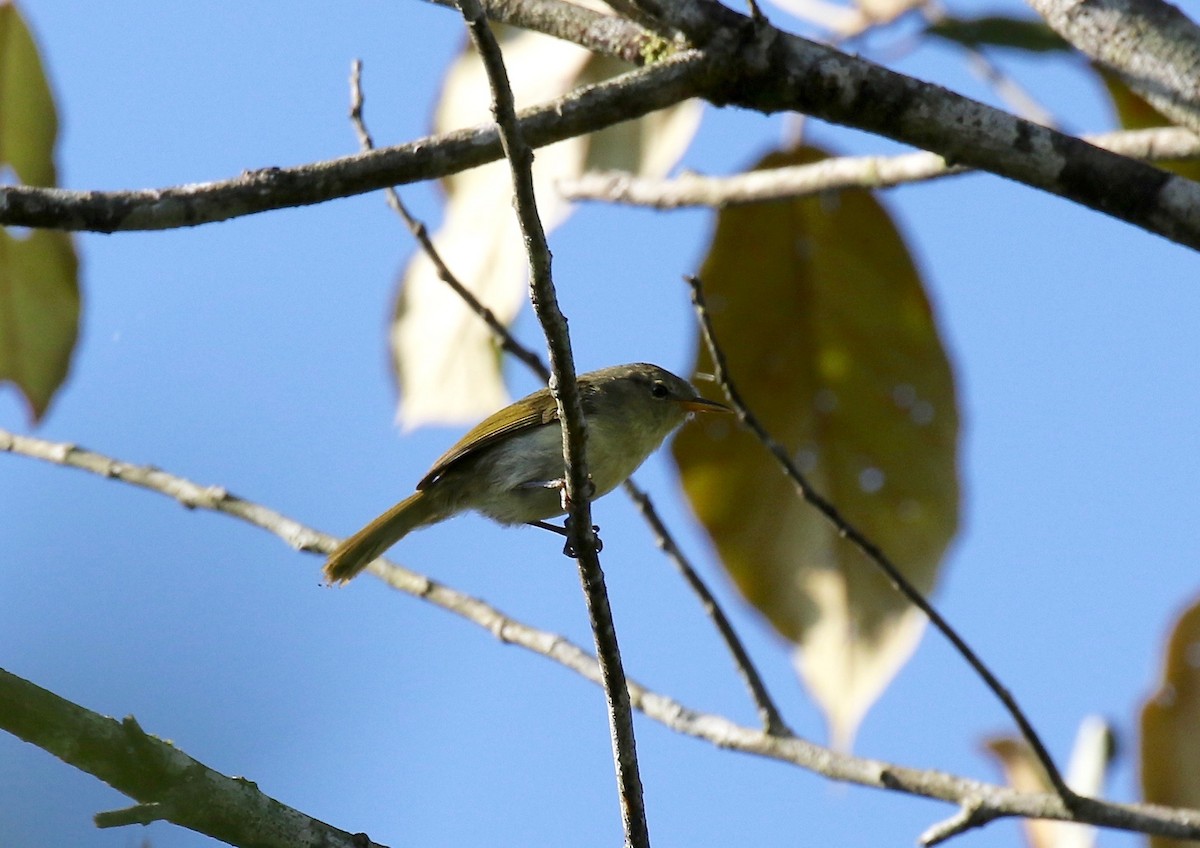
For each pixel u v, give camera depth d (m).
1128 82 8.54
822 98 8.12
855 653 10.66
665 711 9.89
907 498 11.01
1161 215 8.00
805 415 11.24
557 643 9.97
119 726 6.17
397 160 7.76
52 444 10.85
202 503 10.52
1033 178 8.18
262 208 7.66
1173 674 10.37
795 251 11.25
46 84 11.02
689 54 8.09
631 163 10.99
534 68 11.04
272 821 6.37
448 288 10.96
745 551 11.03
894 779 9.21
